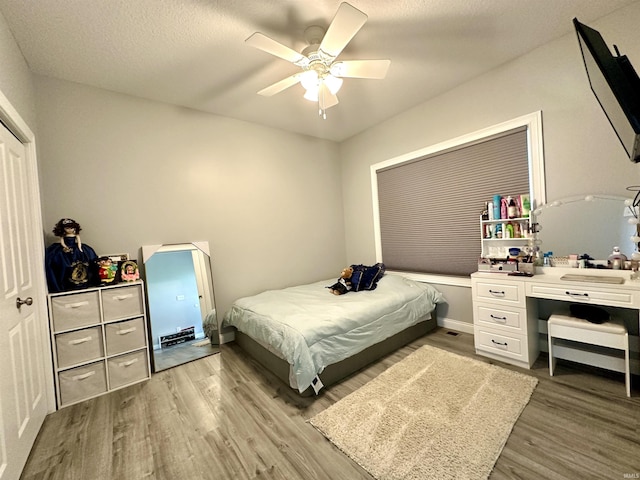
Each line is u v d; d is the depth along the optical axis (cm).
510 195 264
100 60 215
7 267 150
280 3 172
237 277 339
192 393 216
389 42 219
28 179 193
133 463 149
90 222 248
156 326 272
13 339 150
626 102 130
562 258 233
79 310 213
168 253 287
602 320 195
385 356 261
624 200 207
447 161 313
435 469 135
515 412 171
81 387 211
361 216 426
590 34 130
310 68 196
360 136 414
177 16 177
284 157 387
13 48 182
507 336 232
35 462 152
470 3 183
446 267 324
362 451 149
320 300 283
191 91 270
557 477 127
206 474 140
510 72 254
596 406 172
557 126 232
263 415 185
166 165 289
